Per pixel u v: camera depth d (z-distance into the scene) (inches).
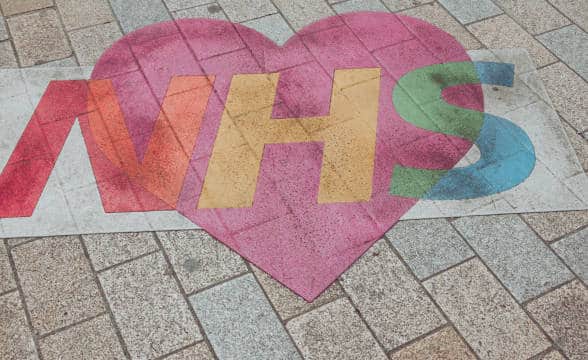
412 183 164.7
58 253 151.7
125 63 197.6
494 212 159.0
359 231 154.9
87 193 163.2
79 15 213.9
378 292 144.4
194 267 149.0
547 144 174.6
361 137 176.1
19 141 175.2
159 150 173.0
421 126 179.2
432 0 221.0
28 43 204.7
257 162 169.9
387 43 204.5
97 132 177.8
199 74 194.1
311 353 134.6
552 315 140.4
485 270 148.3
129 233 155.4
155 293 144.5
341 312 141.1
